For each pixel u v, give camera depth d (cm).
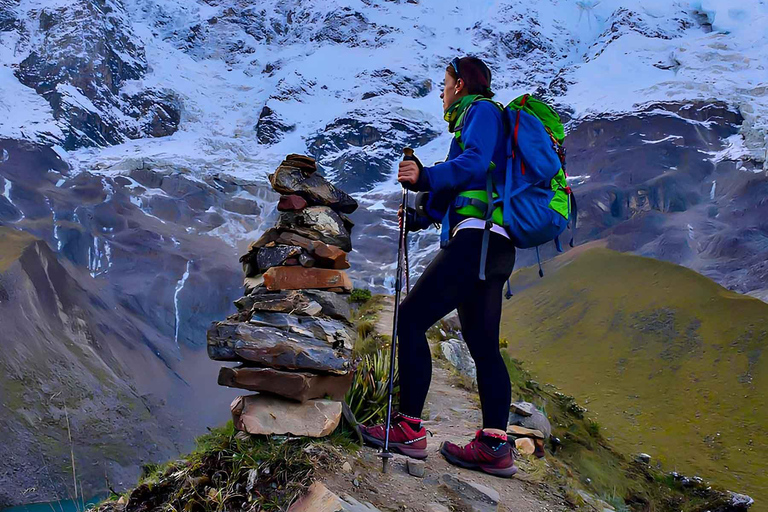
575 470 646
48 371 8238
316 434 300
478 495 315
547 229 318
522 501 337
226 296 13212
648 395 4597
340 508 252
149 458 7450
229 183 18575
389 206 16362
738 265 11006
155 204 16588
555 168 318
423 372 335
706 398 4406
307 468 281
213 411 9369
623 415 4269
